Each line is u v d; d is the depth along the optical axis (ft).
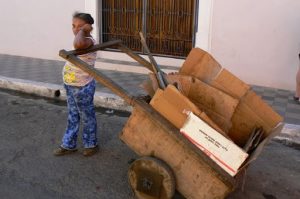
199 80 11.52
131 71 26.40
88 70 11.58
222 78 11.90
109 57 28.17
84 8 27.78
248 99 11.76
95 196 12.64
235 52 24.29
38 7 29.12
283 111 19.97
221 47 24.57
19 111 20.03
